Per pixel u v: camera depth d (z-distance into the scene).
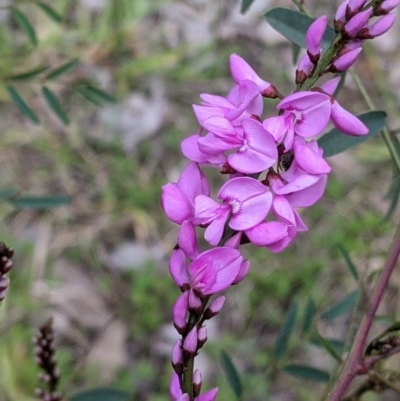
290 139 0.11
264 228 0.11
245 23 0.39
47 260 0.31
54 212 0.33
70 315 0.30
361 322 0.13
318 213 0.32
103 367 0.29
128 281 0.32
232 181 0.11
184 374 0.11
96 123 0.35
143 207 0.33
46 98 0.20
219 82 0.37
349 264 0.15
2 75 0.21
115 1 0.37
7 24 0.34
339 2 0.38
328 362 0.28
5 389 0.27
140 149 0.35
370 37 0.12
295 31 0.15
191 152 0.12
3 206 0.32
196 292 0.11
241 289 0.31
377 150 0.34
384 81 0.37
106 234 0.33
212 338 0.30
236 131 0.11
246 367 0.29
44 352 0.16
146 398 0.29
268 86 0.12
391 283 0.29
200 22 0.39
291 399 0.29
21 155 0.34
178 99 0.36
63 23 0.35
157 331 0.31
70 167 0.34
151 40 0.38
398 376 0.15
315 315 0.18
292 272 0.31
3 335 0.29
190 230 0.11
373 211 0.32
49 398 0.16
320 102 0.11
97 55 0.37
